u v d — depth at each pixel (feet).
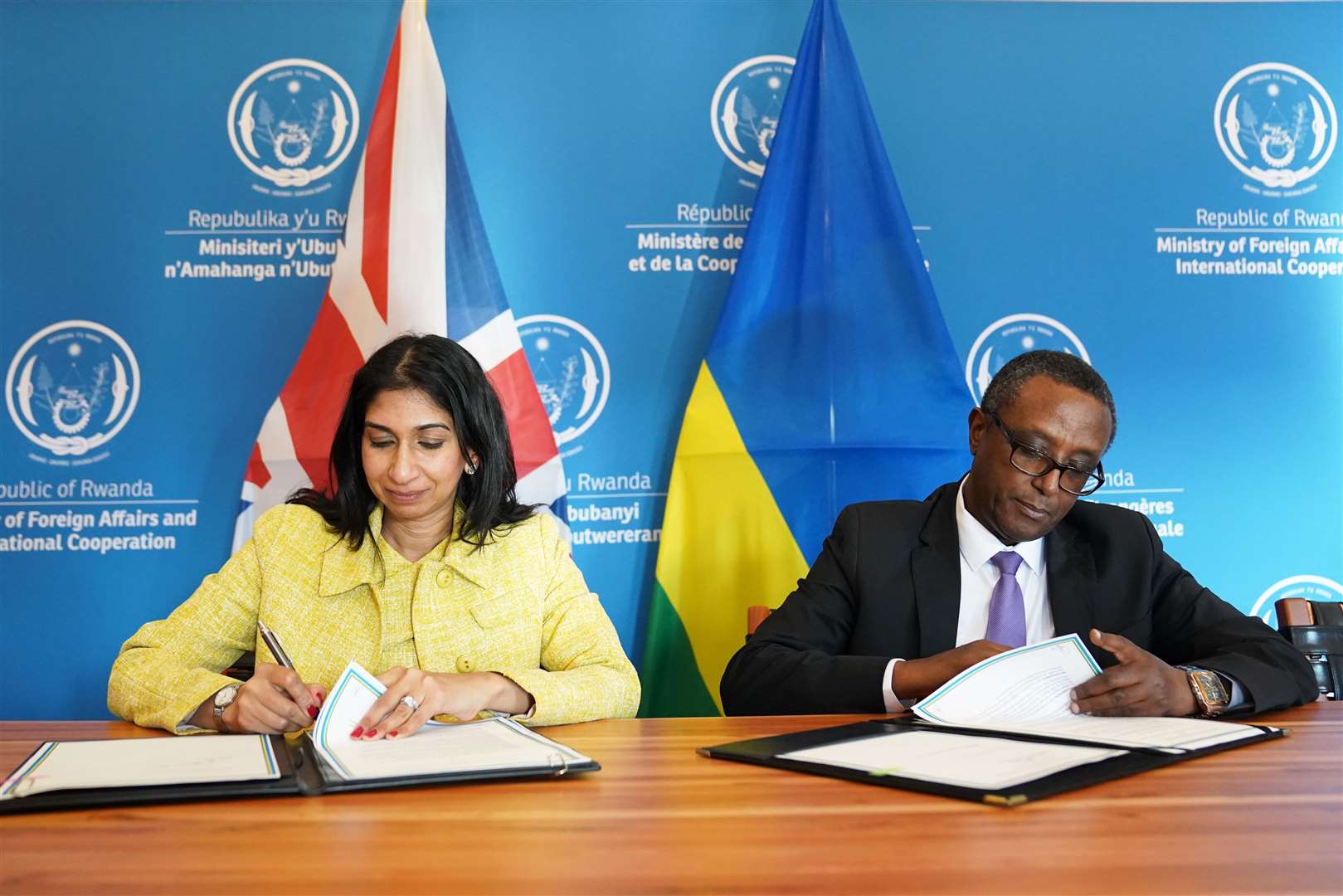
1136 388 10.18
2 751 4.10
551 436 9.25
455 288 9.15
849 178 9.25
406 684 4.15
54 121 9.96
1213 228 10.29
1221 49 10.27
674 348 10.07
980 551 6.31
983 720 4.43
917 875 2.47
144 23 10.03
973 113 10.27
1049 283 10.21
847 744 3.90
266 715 4.33
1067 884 2.40
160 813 3.05
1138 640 6.10
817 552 9.09
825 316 9.16
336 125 10.03
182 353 9.88
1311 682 5.35
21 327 9.84
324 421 8.98
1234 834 2.80
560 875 2.48
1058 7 10.34
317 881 2.44
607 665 5.38
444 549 5.79
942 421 9.00
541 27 10.18
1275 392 10.24
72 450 9.79
